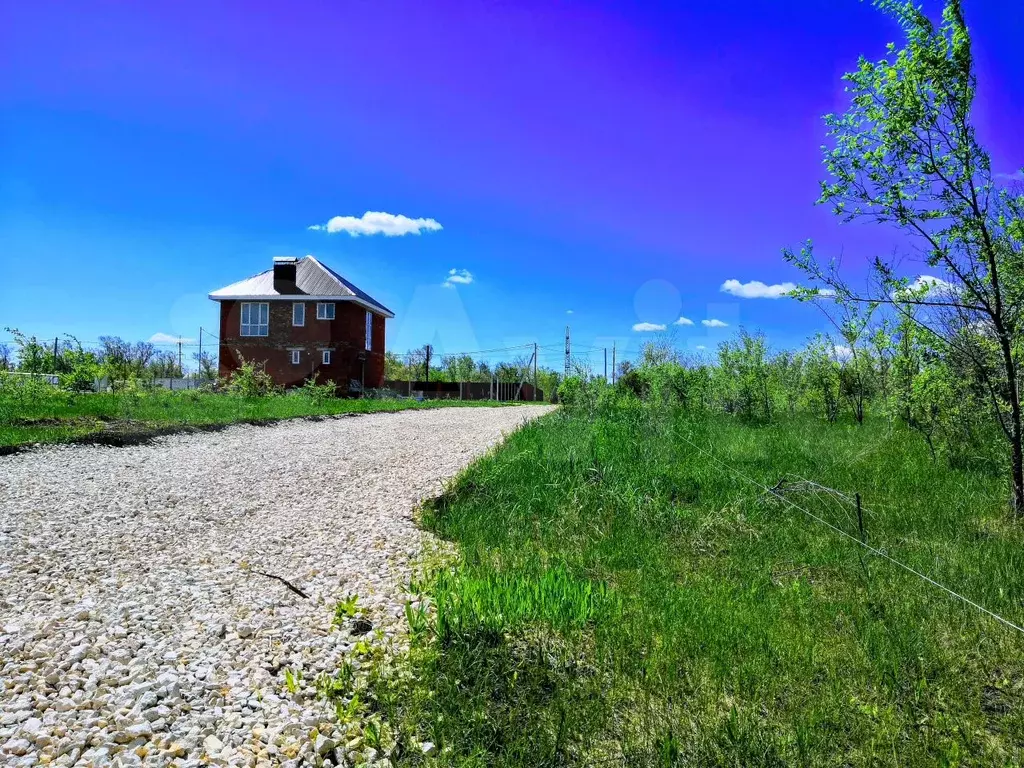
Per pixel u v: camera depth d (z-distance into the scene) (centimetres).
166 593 403
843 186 570
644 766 238
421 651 317
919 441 918
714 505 594
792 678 291
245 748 252
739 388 1446
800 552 479
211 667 311
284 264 3319
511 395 4512
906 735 251
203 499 661
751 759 237
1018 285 541
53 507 588
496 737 257
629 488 621
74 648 321
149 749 246
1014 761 237
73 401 1457
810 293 618
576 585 382
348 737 262
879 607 368
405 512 640
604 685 291
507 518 585
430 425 1606
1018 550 454
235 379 2227
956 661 304
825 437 1049
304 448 1071
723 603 375
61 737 250
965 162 524
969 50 502
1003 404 573
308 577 449
